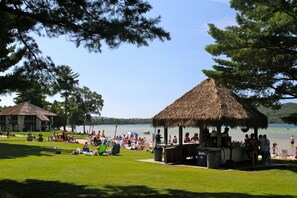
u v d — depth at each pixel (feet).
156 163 69.82
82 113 319.47
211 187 42.70
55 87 40.83
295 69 79.56
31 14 34.81
